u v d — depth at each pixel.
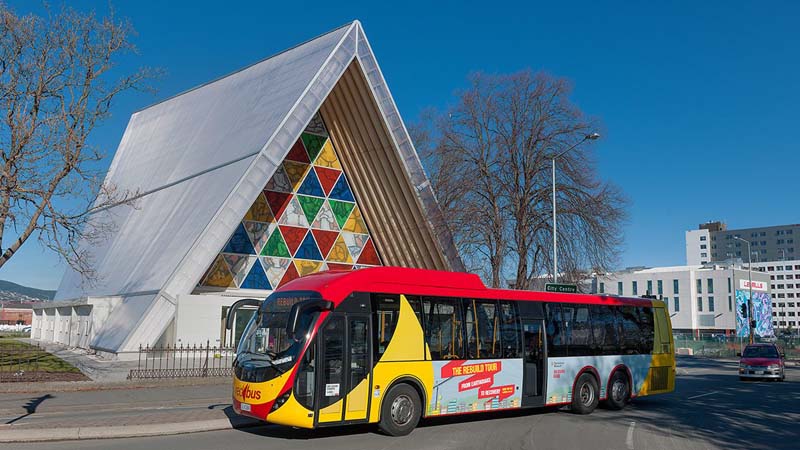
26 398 17.44
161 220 32.16
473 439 12.86
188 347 23.75
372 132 32.75
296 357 12.04
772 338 81.19
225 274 30.97
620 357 18.23
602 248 36.38
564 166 37.16
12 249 22.83
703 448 12.40
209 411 15.32
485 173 38.34
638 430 14.39
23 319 131.62
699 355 68.62
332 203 34.69
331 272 13.87
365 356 12.88
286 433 13.30
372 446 11.91
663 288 109.06
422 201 32.72
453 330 14.51
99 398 17.66
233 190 27.05
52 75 23.33
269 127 28.98
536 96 38.28
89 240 27.67
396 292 13.66
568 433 13.77
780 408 19.50
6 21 22.45
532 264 37.94
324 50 31.25
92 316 31.69
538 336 16.34
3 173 21.95
